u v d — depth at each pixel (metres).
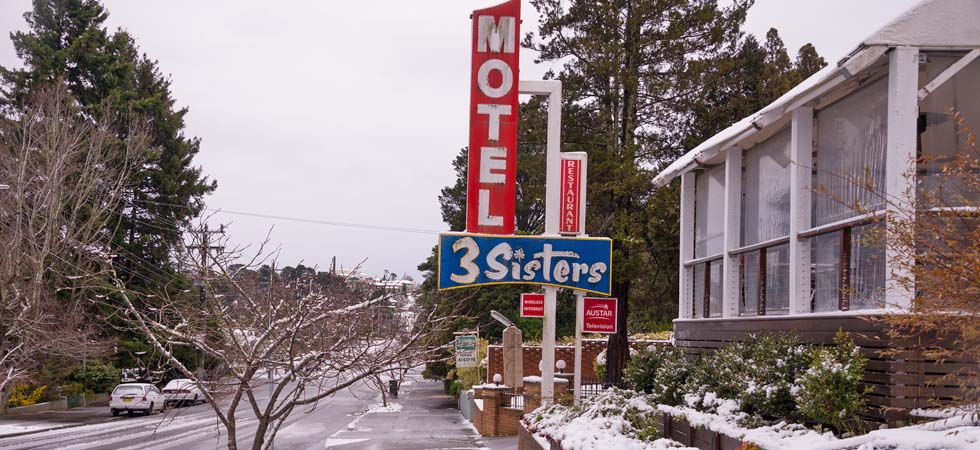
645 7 27.08
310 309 9.29
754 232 12.38
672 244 28.81
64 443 22.58
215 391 9.98
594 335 37.25
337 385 9.88
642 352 14.24
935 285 6.16
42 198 28.02
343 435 24.11
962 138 8.89
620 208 26.62
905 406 7.88
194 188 41.62
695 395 10.94
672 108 28.00
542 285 13.94
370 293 10.15
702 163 13.73
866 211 7.61
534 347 35.19
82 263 28.59
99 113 37.88
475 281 12.84
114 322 38.47
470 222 13.27
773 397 9.15
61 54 39.97
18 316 24.98
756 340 10.26
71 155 28.61
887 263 8.03
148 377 9.89
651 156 27.73
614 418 11.77
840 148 9.77
